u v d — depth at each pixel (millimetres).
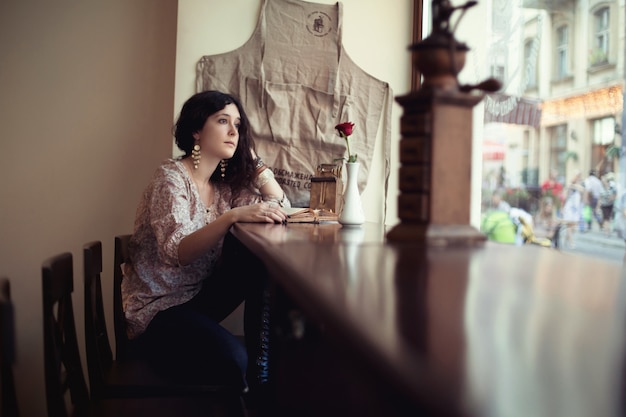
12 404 884
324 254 915
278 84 2584
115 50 2771
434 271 770
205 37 2537
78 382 1370
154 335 1802
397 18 2748
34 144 2719
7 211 2699
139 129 2793
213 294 2043
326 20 2641
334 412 686
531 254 989
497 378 383
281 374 885
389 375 391
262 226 1673
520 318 541
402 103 1074
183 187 1912
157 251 1938
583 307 598
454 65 1032
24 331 2689
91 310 1536
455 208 1066
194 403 1454
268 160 2576
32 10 2707
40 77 2719
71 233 2746
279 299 879
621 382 384
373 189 2721
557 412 334
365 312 529
